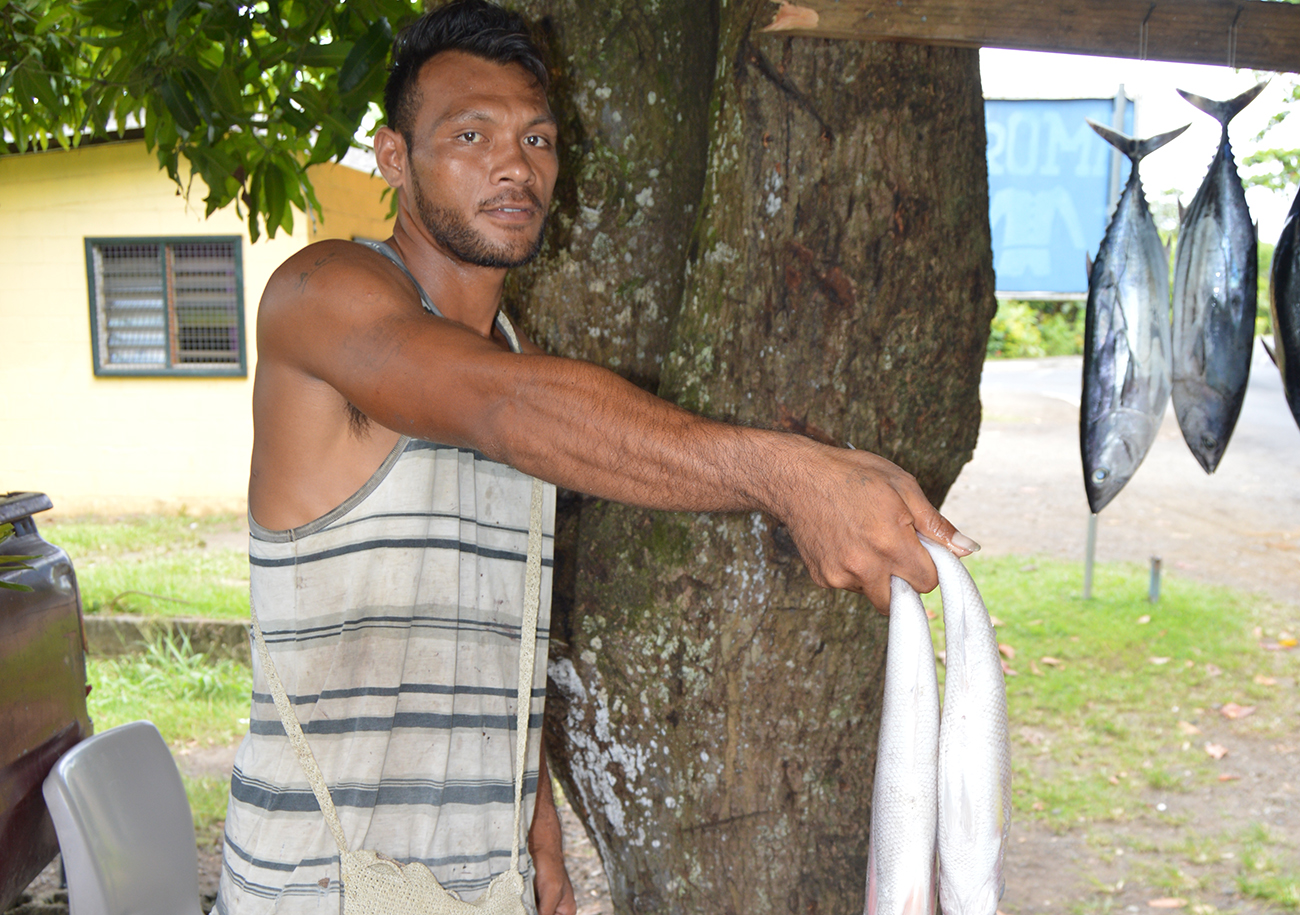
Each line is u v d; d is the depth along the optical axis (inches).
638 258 74.7
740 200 67.1
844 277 66.5
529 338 76.1
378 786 53.1
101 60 117.4
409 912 52.8
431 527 51.7
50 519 371.9
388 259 51.2
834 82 65.1
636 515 70.5
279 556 50.7
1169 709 202.5
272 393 49.4
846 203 65.9
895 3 62.3
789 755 71.1
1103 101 107.3
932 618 256.2
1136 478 454.3
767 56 65.3
